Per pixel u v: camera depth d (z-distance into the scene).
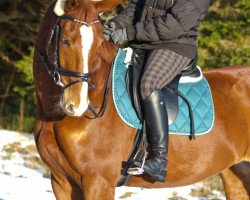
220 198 13.17
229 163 8.96
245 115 8.97
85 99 7.24
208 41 18.77
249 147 9.02
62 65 7.32
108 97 8.04
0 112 23.69
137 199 12.59
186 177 8.64
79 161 7.85
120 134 8.08
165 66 8.27
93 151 7.86
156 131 8.16
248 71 9.26
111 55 7.85
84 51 7.18
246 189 9.62
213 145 8.66
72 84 7.24
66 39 7.21
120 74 8.24
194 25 8.44
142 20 8.52
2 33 23.89
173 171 8.52
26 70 20.09
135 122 8.19
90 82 7.71
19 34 23.81
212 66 18.83
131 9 8.85
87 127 7.82
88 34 7.17
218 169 8.86
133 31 8.27
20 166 14.80
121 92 8.16
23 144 17.39
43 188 12.94
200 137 8.56
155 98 8.16
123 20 8.78
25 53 23.95
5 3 23.52
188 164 8.55
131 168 8.05
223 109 8.84
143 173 8.32
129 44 8.67
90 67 7.27
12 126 22.56
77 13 7.22
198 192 13.43
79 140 7.82
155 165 8.15
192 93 8.69
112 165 7.97
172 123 8.38
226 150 8.80
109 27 8.47
